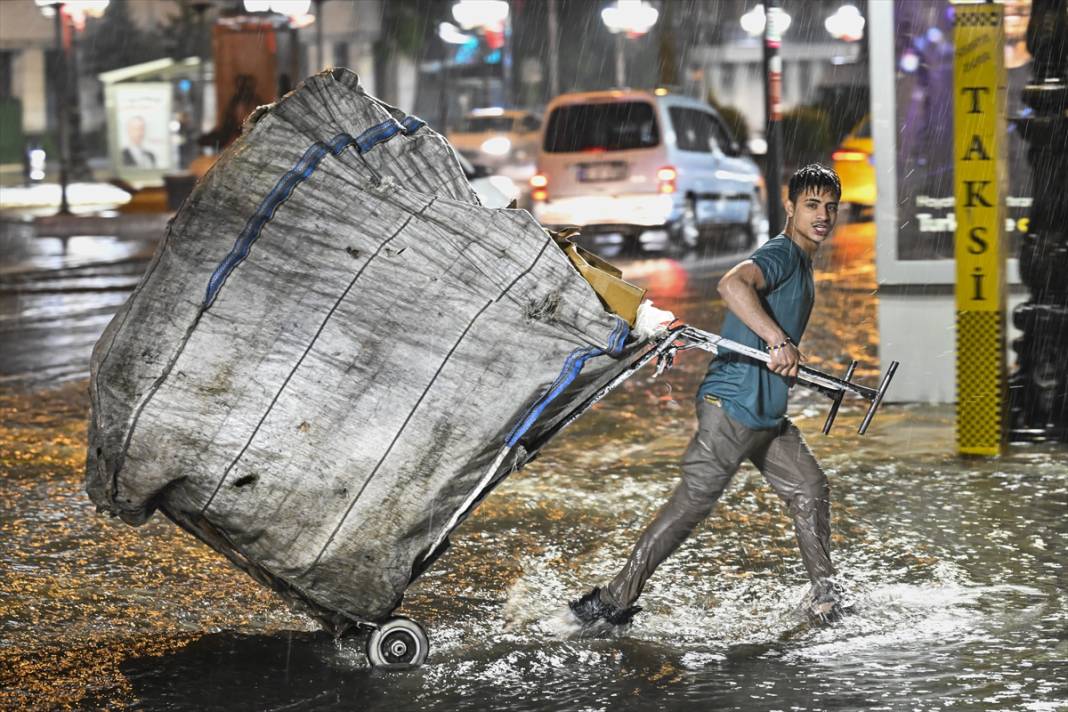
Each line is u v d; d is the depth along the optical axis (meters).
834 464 15.55
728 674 9.66
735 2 106.50
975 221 15.55
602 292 9.61
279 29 56.69
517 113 59.12
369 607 9.55
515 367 9.32
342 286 9.28
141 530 13.74
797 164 69.44
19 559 12.80
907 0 18.17
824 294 32.06
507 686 9.54
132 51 95.62
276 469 9.20
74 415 20.27
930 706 8.95
